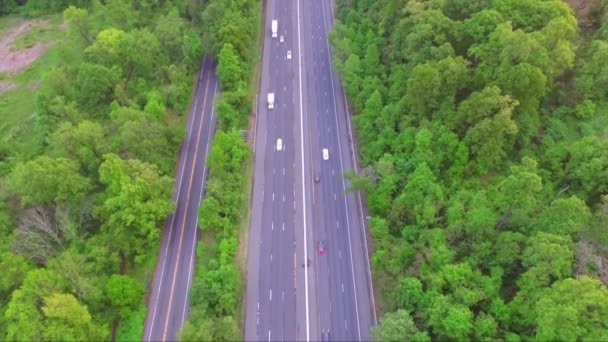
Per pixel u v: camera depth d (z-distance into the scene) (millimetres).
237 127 142500
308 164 137000
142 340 104812
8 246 111938
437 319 90812
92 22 176750
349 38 156000
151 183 114688
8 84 180125
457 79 115625
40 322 91625
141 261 113875
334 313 107688
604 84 123000
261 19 188375
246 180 133125
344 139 143125
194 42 161750
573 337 80312
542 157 115250
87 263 106500
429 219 106375
